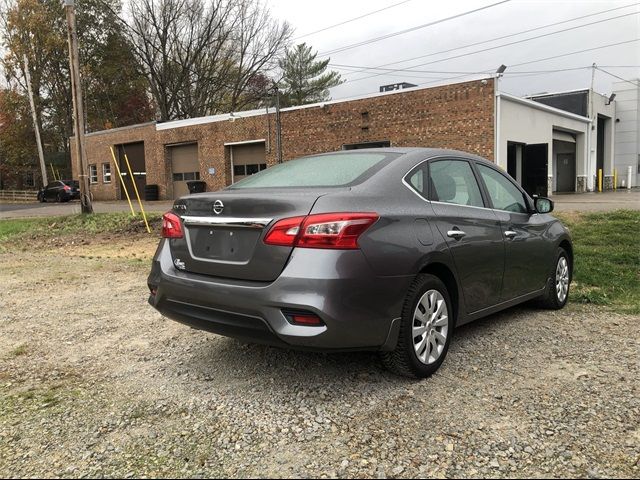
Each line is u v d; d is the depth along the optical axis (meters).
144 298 6.38
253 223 3.30
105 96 50.03
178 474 2.58
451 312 3.87
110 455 2.77
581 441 2.79
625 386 3.45
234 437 2.93
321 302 3.04
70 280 7.65
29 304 6.20
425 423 3.02
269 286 3.18
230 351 4.35
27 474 2.61
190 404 3.37
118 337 4.82
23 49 46.91
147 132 33.72
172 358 4.23
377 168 3.73
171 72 43.44
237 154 29.67
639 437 2.81
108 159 36.78
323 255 3.10
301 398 3.41
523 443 2.78
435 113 21.62
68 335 4.92
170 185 33.44
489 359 4.02
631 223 10.05
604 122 36.09
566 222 10.79
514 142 22.05
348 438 2.88
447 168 4.20
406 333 3.44
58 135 52.78
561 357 4.02
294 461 2.67
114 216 15.98
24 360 4.26
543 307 5.48
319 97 51.69
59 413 3.28
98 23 46.34
